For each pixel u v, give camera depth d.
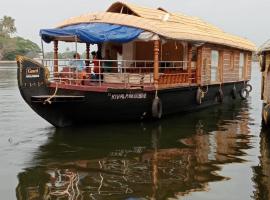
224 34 21.47
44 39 14.62
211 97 19.16
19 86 12.05
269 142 11.36
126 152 10.12
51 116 12.72
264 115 12.93
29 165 8.90
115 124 13.77
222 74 20.08
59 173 8.34
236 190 7.36
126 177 8.08
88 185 7.62
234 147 10.71
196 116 16.17
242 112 17.64
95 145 10.85
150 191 7.30
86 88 12.57
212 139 11.75
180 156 9.75
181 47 17.17
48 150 10.27
